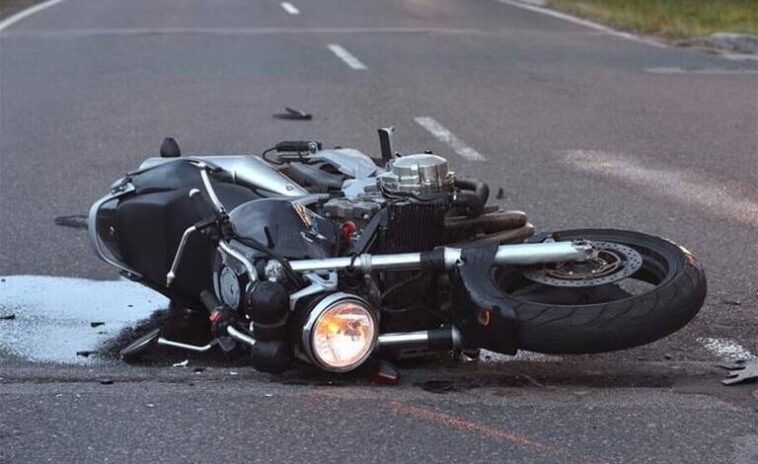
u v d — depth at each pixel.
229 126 13.62
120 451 5.37
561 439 5.49
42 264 8.61
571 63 19.34
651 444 5.44
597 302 5.97
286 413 5.79
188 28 23.81
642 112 14.88
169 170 6.91
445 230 6.20
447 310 6.20
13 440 5.48
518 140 13.05
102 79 17.23
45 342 7.05
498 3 30.78
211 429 5.60
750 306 7.66
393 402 5.93
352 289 5.89
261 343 5.87
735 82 17.52
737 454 5.34
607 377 6.40
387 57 19.61
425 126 13.73
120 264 7.11
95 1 30.64
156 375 6.41
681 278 5.84
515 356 6.75
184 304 7.12
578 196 10.58
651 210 10.10
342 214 6.21
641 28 24.66
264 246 6.03
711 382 6.32
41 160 11.95
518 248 5.92
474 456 5.31
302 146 7.41
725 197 10.59
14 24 24.95
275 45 21.11
